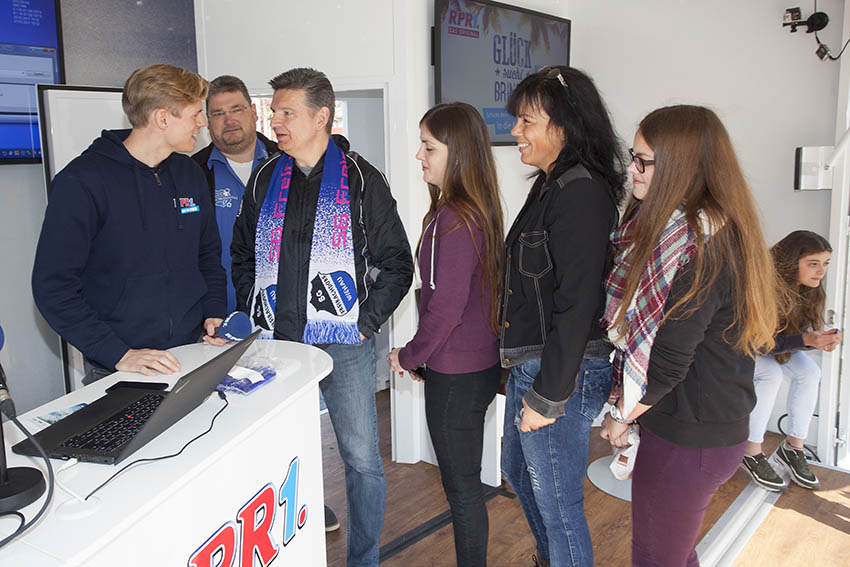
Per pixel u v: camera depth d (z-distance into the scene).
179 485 1.06
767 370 2.91
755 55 3.42
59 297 1.59
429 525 2.65
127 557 0.99
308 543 1.66
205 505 1.19
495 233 1.79
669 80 3.74
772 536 2.61
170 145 1.77
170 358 1.58
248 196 2.08
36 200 2.77
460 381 1.82
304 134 1.88
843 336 3.21
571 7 4.07
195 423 1.28
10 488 0.97
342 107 4.12
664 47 3.73
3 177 2.65
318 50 3.01
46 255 1.59
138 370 1.56
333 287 1.92
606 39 3.96
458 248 1.71
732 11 3.46
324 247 1.92
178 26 3.21
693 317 1.35
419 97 3.02
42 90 2.60
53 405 1.37
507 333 1.72
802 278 2.82
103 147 1.73
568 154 1.56
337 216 1.92
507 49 3.48
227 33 3.19
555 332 1.51
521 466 2.01
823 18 3.13
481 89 3.35
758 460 3.00
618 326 1.50
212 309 2.03
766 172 3.47
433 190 1.92
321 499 1.72
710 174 1.37
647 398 1.43
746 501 2.84
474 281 1.78
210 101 2.53
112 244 1.73
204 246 2.06
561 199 1.51
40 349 2.84
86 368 1.95
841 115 3.12
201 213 2.00
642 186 1.50
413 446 3.23
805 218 3.37
